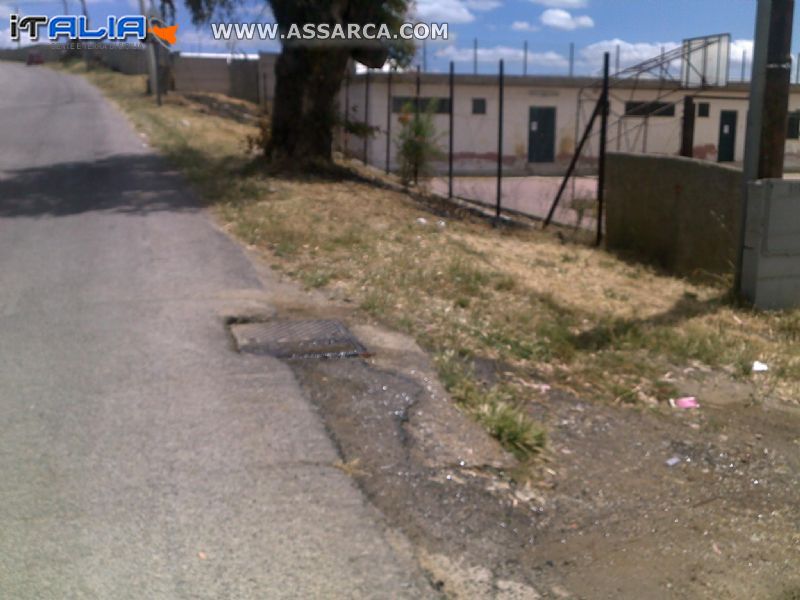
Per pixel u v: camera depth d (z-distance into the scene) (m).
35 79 48.09
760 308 8.50
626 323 7.56
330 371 5.95
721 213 9.81
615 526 4.39
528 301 8.12
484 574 3.84
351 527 4.07
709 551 4.20
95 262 8.78
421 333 6.84
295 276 8.39
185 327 6.74
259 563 3.75
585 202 13.93
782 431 5.69
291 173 14.46
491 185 23.70
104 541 3.86
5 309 7.22
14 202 12.30
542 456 5.04
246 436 4.92
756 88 8.45
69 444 4.77
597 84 27.72
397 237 10.31
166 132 21.39
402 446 4.95
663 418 5.78
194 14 14.23
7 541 3.84
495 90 30.31
